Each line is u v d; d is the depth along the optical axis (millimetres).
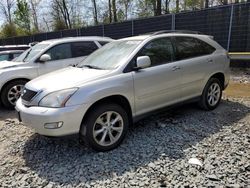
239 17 11023
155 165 3799
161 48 5117
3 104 7203
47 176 3703
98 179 3545
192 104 6398
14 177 3738
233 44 11391
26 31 38531
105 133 4270
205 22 12133
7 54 10797
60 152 4383
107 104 4270
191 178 3459
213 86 6070
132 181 3457
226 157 3941
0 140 5047
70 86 4047
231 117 5625
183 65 5281
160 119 5609
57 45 7766
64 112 3883
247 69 11141
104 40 8633
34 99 4180
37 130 4090
